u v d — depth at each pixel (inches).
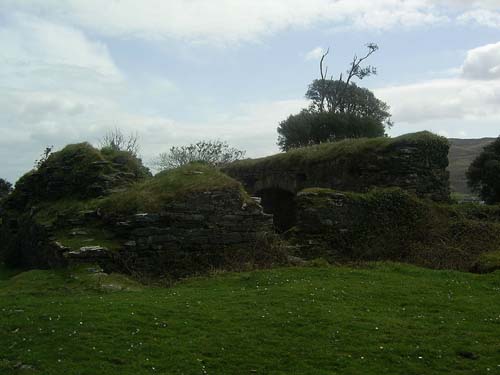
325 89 2181.3
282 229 1059.3
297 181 1008.2
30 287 505.7
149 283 555.5
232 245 635.5
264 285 506.6
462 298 454.9
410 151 831.7
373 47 1957.4
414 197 780.0
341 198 730.2
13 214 979.3
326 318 389.4
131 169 827.4
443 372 305.9
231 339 348.8
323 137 1680.6
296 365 313.6
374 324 379.6
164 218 611.5
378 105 2266.2
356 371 305.6
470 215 800.9
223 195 642.8
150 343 339.6
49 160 911.7
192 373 301.6
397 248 716.7
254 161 1143.0
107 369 304.8
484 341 350.3
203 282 531.5
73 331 356.8
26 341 345.4
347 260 686.5
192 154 1489.9
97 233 640.4
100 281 517.0
